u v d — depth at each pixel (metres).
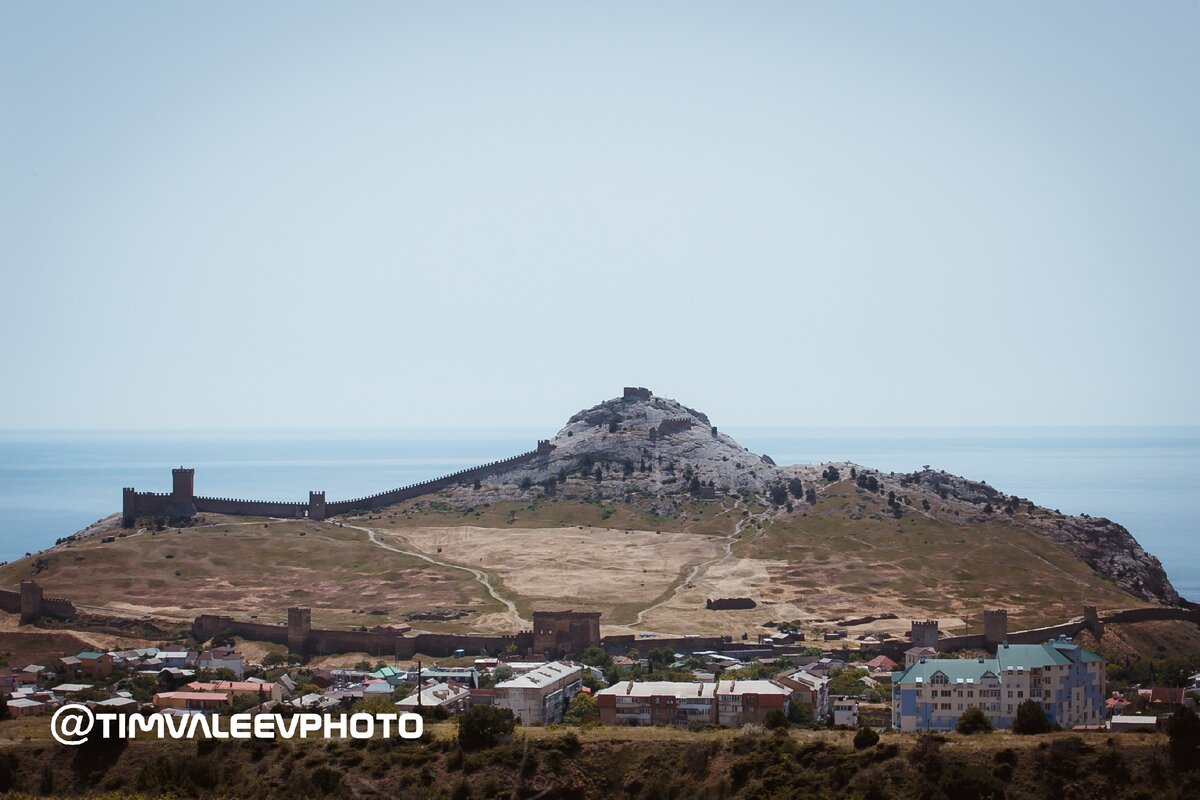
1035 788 188.88
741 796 194.75
